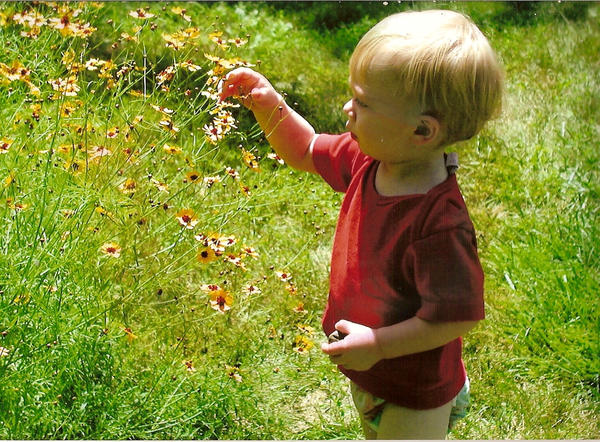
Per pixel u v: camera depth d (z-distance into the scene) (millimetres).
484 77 1187
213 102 1818
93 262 1587
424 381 1256
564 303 1927
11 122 1648
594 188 2361
